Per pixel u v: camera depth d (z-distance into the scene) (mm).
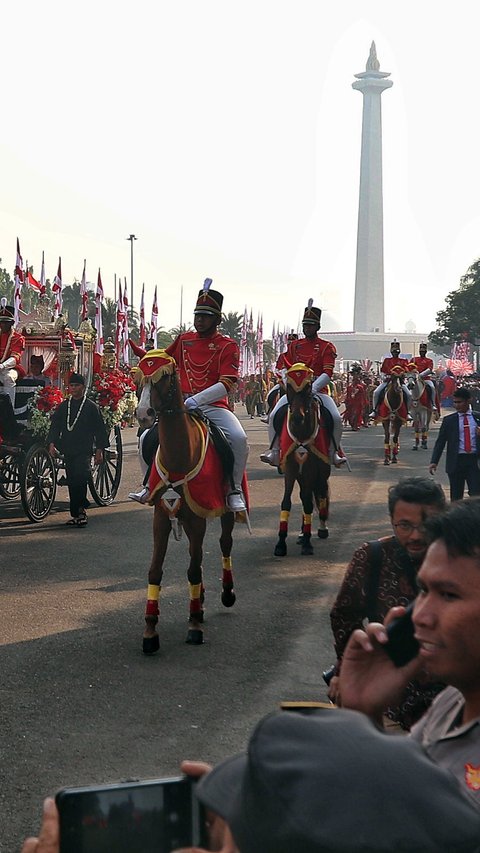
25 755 5922
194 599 8391
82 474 14062
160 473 8180
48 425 14203
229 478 8797
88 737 6230
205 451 8406
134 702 6895
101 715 6629
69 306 104562
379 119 140375
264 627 8898
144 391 8055
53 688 7172
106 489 16797
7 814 5141
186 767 1416
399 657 2057
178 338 9609
